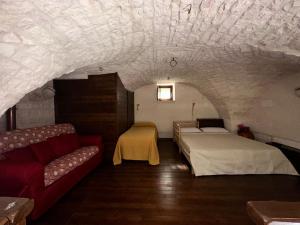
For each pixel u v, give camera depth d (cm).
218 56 324
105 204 243
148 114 656
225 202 246
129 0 151
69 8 137
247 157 343
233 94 496
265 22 193
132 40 241
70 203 245
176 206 237
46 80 197
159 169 375
